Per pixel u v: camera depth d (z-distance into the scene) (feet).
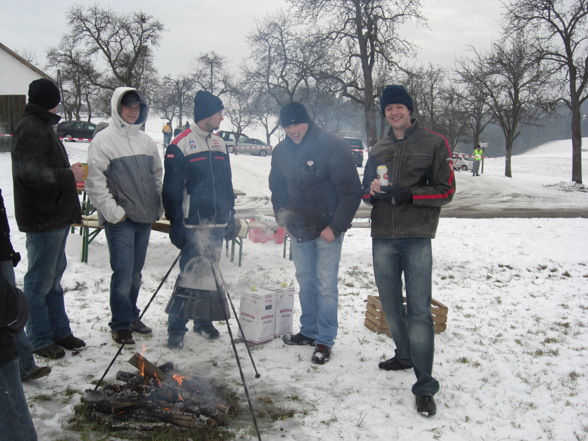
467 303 19.52
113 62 142.20
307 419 10.30
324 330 13.38
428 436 9.95
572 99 78.07
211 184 13.70
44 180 10.95
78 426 9.46
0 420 6.63
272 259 24.22
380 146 12.05
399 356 12.86
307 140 12.96
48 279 11.86
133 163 13.26
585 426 10.67
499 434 10.22
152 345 13.52
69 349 12.79
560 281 23.47
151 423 9.44
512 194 65.46
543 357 14.44
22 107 69.62
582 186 73.61
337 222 12.76
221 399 10.52
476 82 94.48
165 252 23.76
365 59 90.27
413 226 11.18
